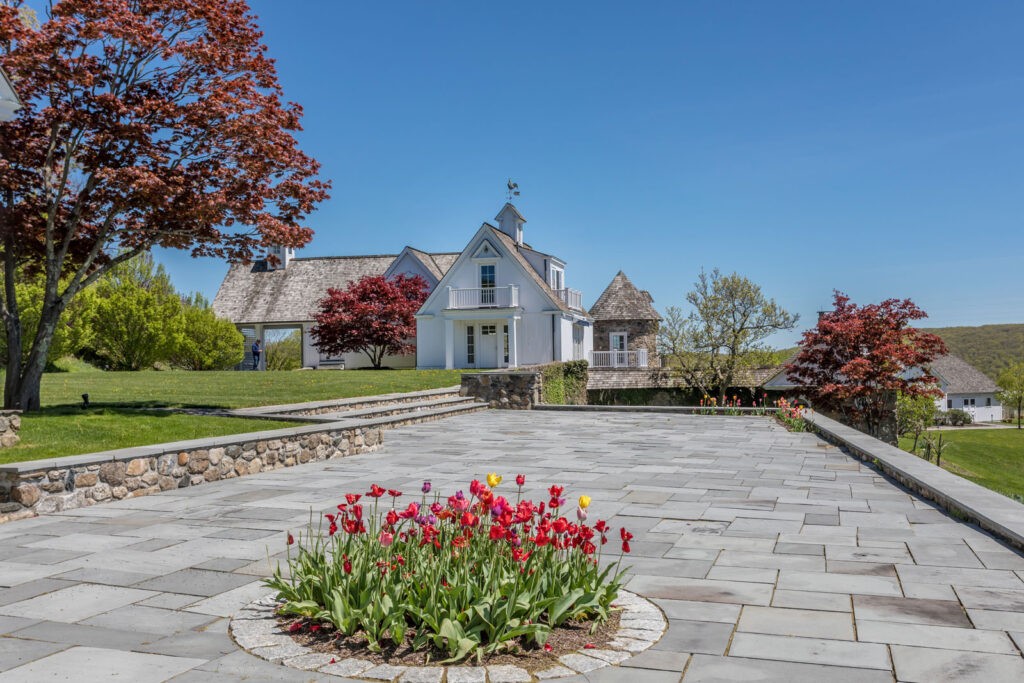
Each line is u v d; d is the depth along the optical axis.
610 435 14.89
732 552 5.82
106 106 11.70
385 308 35.12
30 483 7.25
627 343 44.50
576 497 8.16
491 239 34.62
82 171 12.75
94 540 6.27
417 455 11.93
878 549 5.88
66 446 9.34
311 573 4.45
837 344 23.84
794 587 4.91
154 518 7.16
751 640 3.99
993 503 6.74
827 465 10.63
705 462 10.97
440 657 3.73
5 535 6.48
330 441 11.58
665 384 37.88
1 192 12.12
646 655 3.78
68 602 4.66
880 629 4.13
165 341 35.50
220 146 13.09
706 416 19.58
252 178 13.38
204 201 12.13
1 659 3.75
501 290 34.06
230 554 5.79
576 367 31.34
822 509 7.48
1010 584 4.93
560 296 37.50
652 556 5.71
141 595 4.80
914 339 23.16
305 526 6.78
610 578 5.11
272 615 4.38
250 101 12.91
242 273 44.94
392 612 3.88
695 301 37.62
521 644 3.89
